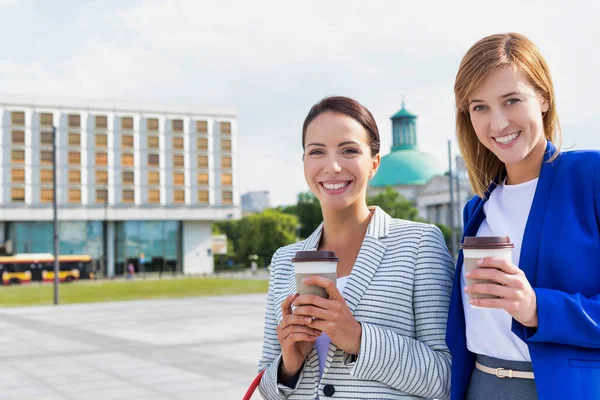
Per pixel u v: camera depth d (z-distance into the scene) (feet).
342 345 7.63
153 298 103.45
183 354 40.04
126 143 259.60
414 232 8.70
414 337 8.38
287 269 9.62
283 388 8.48
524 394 7.18
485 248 6.26
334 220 9.00
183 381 31.12
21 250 245.45
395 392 8.05
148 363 36.76
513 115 7.03
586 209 6.95
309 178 8.75
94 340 48.32
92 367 35.88
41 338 50.52
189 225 271.28
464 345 7.89
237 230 349.61
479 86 7.14
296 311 7.39
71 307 87.97
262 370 9.20
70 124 252.01
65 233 250.57
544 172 7.31
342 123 8.46
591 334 6.31
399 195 330.34
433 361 7.89
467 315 7.79
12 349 44.27
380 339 7.64
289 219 308.60
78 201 252.21
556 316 6.29
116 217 256.73
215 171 272.92
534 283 7.00
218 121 274.16
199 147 270.26
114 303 93.97
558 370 6.58
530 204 7.47
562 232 6.94
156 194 263.08
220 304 84.53
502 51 7.07
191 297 103.55
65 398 27.94
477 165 8.09
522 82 7.02
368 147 8.62
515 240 7.47
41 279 199.41
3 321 67.05
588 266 6.77
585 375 6.51
